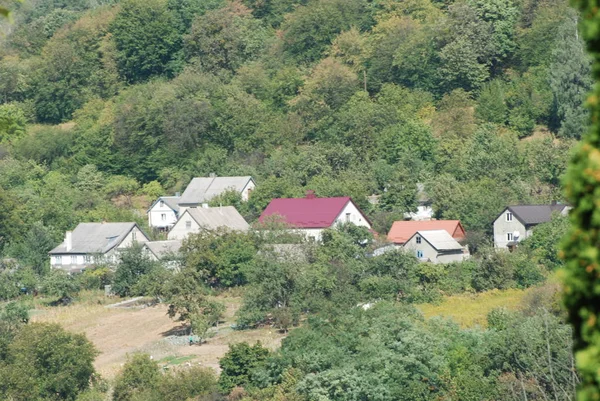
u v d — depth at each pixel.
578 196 19.20
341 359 97.19
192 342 127.62
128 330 139.12
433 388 94.44
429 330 103.81
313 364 96.38
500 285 138.38
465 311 124.81
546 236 151.88
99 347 129.38
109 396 101.50
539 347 86.81
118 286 168.12
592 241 19.09
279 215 178.50
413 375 94.56
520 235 170.75
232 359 99.56
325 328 107.06
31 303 163.62
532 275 138.88
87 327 142.50
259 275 141.38
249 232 169.00
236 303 150.62
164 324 141.38
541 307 104.50
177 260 169.62
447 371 93.62
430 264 145.75
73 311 155.62
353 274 143.62
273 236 168.25
